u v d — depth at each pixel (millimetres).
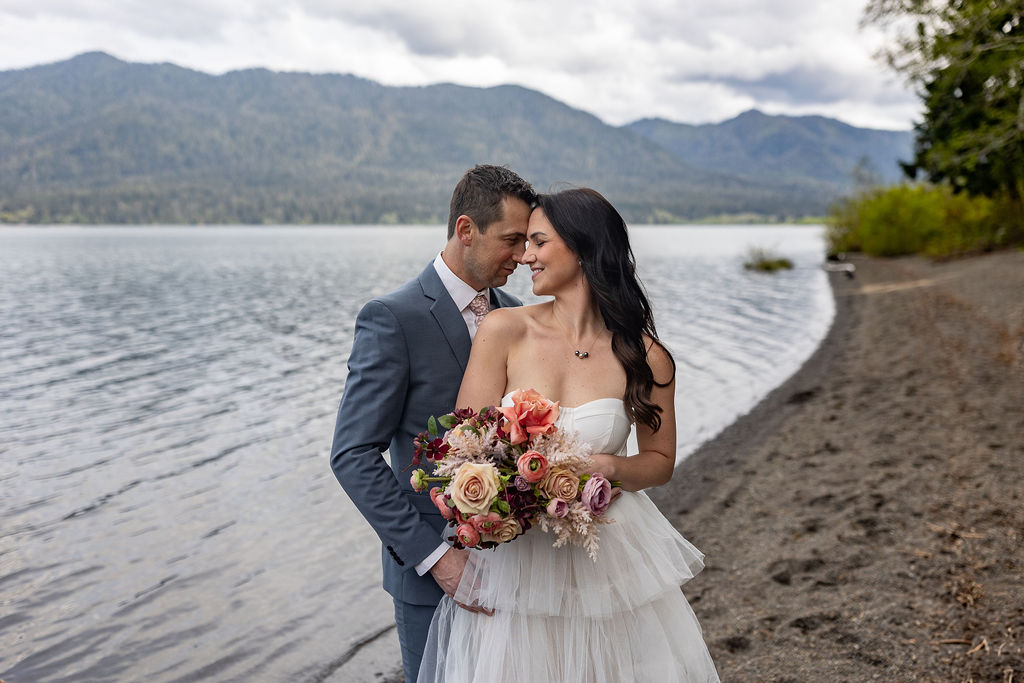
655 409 2010
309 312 22266
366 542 5367
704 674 2078
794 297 23234
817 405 8602
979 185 20906
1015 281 17141
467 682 1934
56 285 31953
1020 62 9109
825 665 3068
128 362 14070
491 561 1910
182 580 4867
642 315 2033
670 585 2020
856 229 38031
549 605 1874
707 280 30562
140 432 8992
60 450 8242
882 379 9664
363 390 1979
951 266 23672
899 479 5422
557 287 2027
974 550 3973
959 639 3113
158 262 49562
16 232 177250
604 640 1930
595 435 1962
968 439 6273
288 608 4402
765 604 3729
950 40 8984
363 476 1931
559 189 2070
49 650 4078
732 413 8758
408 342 2014
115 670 3869
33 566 5172
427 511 2059
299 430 8922
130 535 5703
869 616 3422
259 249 72250
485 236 2043
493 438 1789
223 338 17062
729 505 5426
